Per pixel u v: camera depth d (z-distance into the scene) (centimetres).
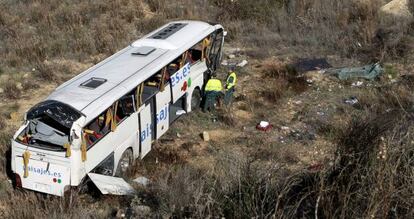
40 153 1741
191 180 1686
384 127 1467
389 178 1201
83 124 1728
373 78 2809
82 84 1925
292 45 3297
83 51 3191
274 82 2786
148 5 3903
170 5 3850
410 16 3397
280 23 3491
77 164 1727
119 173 1939
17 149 1777
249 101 2606
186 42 2341
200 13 3700
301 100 2630
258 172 1438
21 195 1781
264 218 1238
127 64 2103
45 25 3447
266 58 3142
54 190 1762
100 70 2053
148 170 1995
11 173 1980
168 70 2219
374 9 3503
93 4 3822
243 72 2948
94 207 1752
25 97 2680
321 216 1247
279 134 2311
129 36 3344
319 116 2452
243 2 3684
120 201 1745
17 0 3891
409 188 1212
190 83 2397
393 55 3014
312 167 1600
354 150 1363
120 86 1922
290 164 1984
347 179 1281
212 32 2548
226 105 2544
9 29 3406
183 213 1454
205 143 2239
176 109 2388
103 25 3494
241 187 1356
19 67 2991
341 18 3469
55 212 1573
